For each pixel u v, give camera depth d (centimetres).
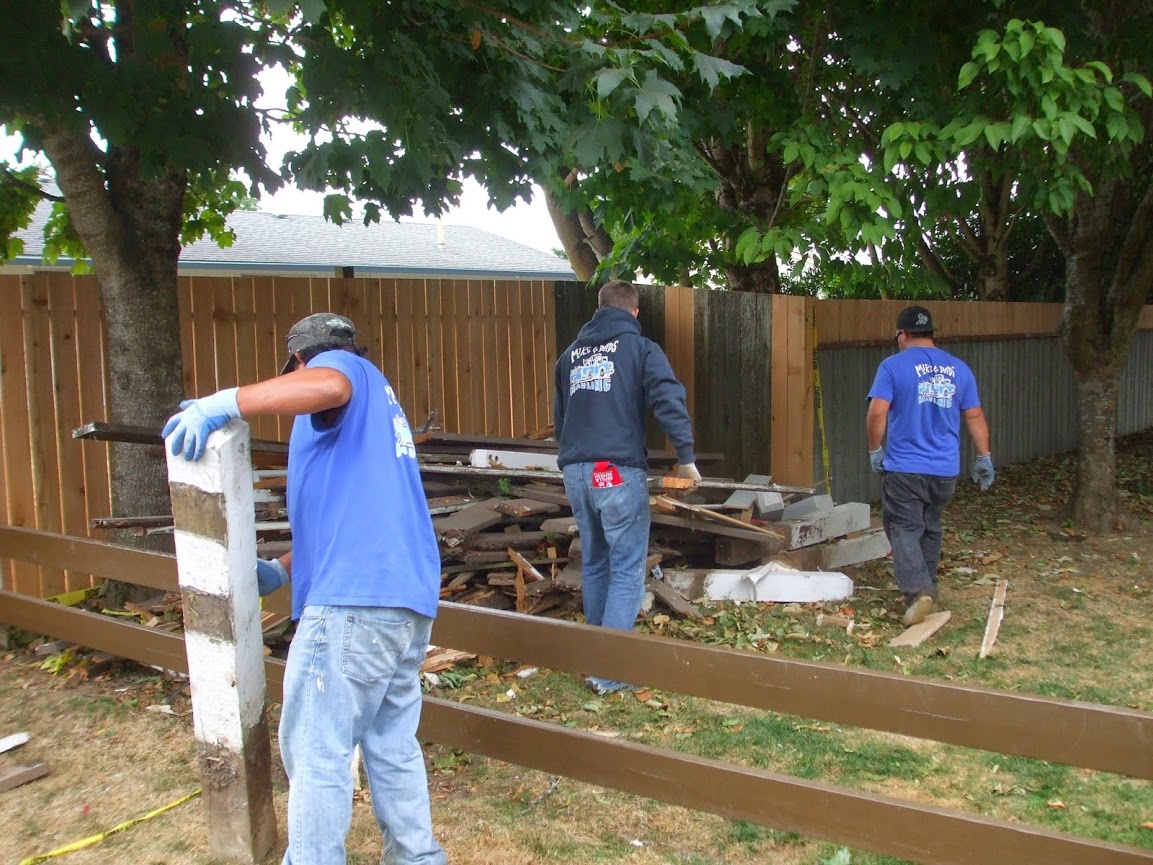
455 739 351
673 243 913
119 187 557
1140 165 989
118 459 573
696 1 723
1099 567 703
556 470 629
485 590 564
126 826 348
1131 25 696
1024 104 581
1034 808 364
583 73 472
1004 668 508
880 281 856
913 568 574
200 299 635
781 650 532
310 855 268
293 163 528
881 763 401
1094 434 815
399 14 471
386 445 283
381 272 1422
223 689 311
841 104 805
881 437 593
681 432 489
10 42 418
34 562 475
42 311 576
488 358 804
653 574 594
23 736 419
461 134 535
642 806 362
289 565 332
